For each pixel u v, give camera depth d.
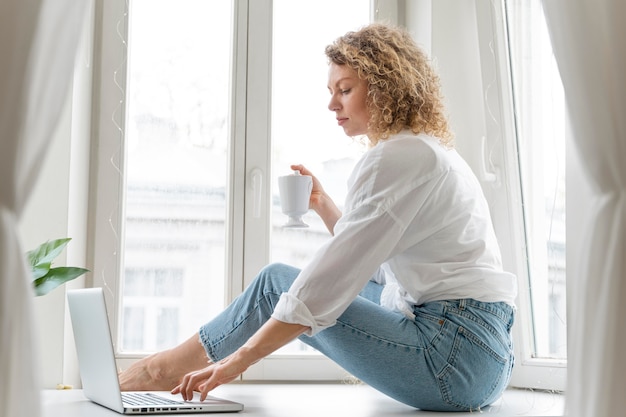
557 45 1.48
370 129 1.90
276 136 2.54
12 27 1.31
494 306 1.78
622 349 1.41
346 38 1.97
